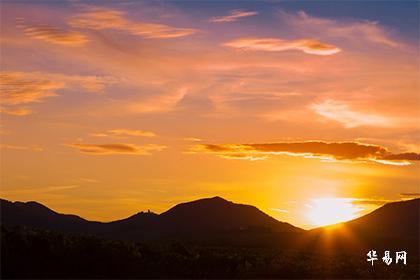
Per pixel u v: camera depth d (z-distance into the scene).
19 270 60.41
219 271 69.50
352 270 76.06
